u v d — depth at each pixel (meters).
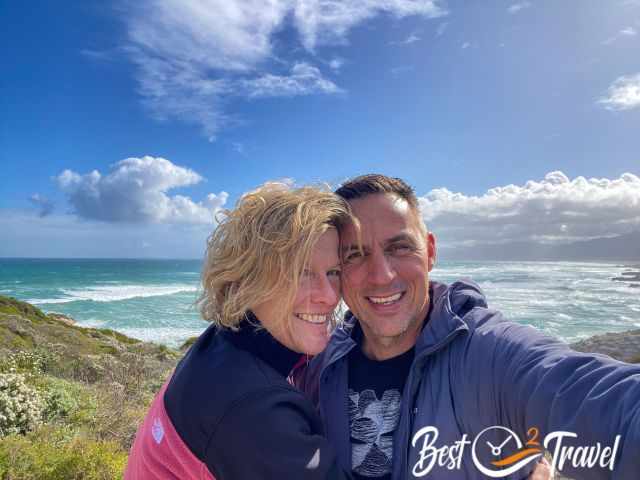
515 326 0.49
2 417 1.86
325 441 0.43
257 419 0.40
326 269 0.51
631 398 0.33
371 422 0.58
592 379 0.37
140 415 2.26
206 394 0.42
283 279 0.46
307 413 0.44
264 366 0.45
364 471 0.56
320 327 0.51
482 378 0.47
